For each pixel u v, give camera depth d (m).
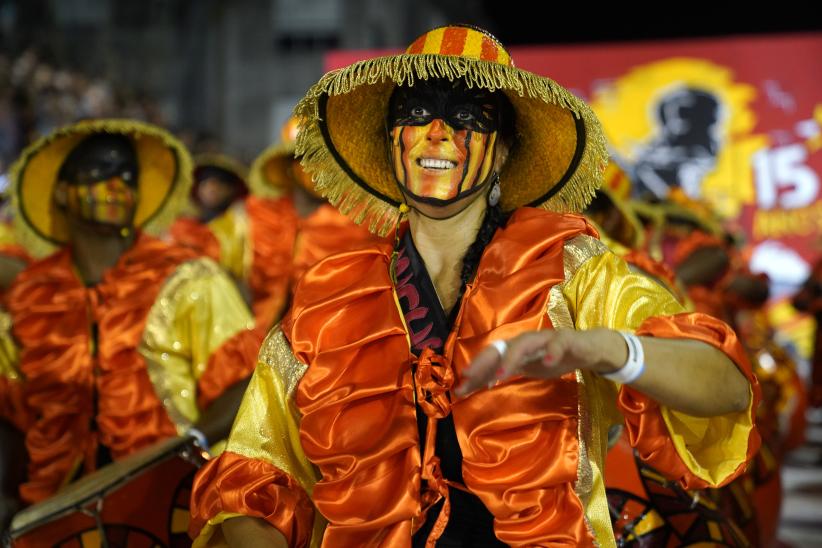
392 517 3.44
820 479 13.02
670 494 4.83
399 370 3.56
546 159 3.94
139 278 6.00
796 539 10.26
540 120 3.85
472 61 3.47
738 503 6.05
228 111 29.52
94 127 6.11
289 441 3.73
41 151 6.21
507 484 3.38
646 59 22.47
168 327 5.93
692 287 9.55
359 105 3.96
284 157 11.73
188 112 28.56
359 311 3.67
